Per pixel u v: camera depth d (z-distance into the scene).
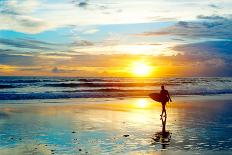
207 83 88.06
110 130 17.47
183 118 22.33
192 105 31.97
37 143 14.18
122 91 54.62
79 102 35.12
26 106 30.09
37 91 51.34
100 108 28.98
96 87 67.44
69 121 20.73
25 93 43.56
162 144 14.01
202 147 13.43
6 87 61.78
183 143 14.18
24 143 14.16
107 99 39.91
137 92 52.03
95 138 15.30
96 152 12.60
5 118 21.88
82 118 22.17
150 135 16.03
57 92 48.47
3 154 12.27
